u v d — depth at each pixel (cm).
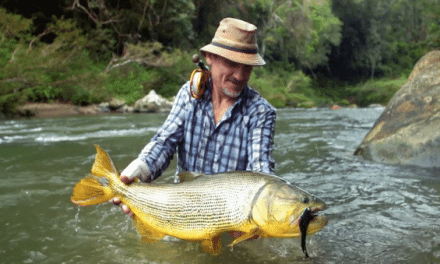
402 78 5006
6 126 911
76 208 286
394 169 420
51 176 383
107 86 1919
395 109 504
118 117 1304
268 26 3997
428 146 434
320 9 4425
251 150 219
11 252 208
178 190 179
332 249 212
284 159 492
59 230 241
